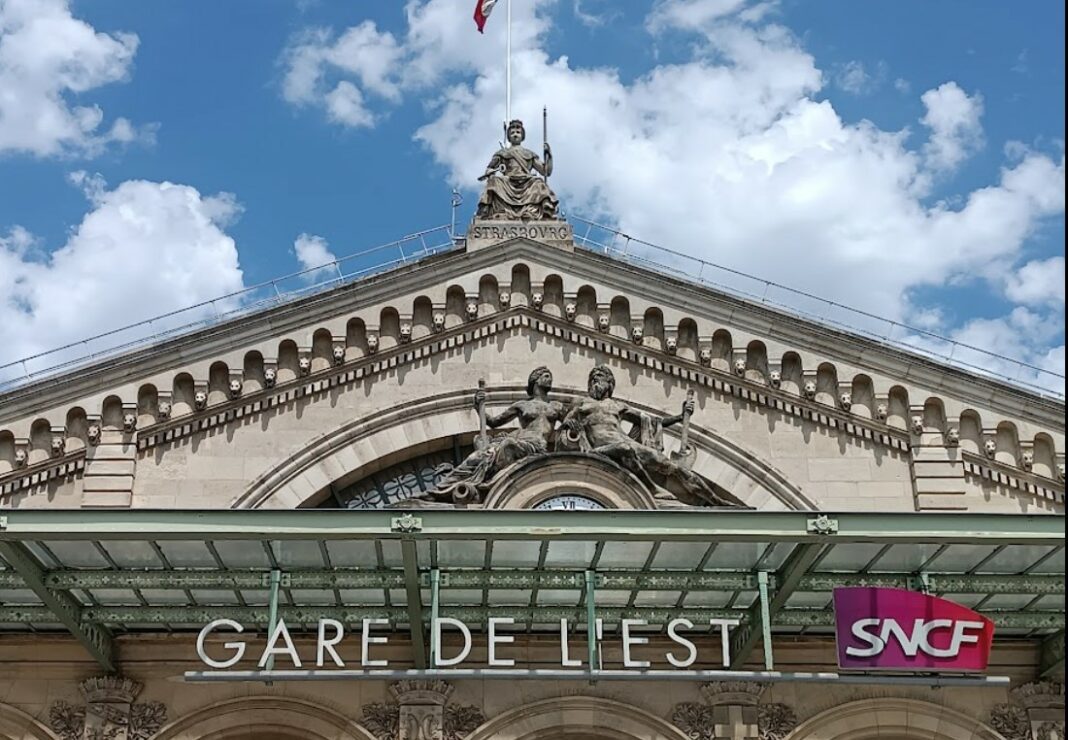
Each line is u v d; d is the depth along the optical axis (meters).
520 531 23.73
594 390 30.00
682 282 32.09
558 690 28.25
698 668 28.47
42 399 30.11
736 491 30.61
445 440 31.41
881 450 31.02
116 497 29.50
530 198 34.34
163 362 30.77
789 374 31.59
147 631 28.28
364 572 25.75
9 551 24.03
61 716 27.61
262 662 23.98
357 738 27.72
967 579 26.09
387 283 31.98
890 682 23.84
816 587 26.06
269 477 30.22
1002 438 30.94
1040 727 28.16
